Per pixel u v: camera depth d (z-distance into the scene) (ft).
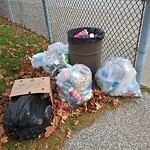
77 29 10.72
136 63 9.53
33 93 8.12
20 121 7.27
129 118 8.68
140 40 8.90
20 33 18.19
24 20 20.86
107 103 9.52
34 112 7.62
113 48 12.91
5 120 7.47
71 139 7.88
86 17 14.21
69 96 9.11
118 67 9.62
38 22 18.62
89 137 7.93
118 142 7.66
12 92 8.22
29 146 7.66
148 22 8.33
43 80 9.00
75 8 14.61
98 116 8.86
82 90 8.99
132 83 9.62
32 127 7.45
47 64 11.12
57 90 9.81
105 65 10.14
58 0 17.04
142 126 8.26
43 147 7.62
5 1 22.61
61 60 10.87
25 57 13.85
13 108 7.52
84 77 9.00
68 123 8.53
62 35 15.25
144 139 7.70
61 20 15.21
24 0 22.35
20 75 11.76
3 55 14.03
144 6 8.30
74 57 10.16
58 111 8.91
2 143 7.79
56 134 8.05
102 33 10.02
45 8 14.38
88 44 9.50
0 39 16.61
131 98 9.74
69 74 9.09
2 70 12.28
